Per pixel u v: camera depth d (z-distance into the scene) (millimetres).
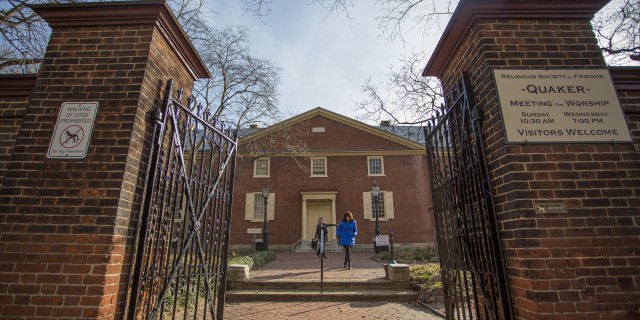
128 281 2971
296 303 7184
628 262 2891
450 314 4512
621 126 3244
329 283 8023
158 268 3514
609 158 3154
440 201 4809
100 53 3506
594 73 3395
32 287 2828
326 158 24250
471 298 6508
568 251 2885
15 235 2961
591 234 2938
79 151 3156
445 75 4582
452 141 4266
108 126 3229
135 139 3236
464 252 3990
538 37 3518
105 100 3322
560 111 3246
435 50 4457
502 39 3500
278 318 6020
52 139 3211
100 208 2988
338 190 23453
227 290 7906
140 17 3578
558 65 3418
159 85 3691
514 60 3424
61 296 2793
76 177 3090
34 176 3113
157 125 3469
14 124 4105
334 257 16312
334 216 22875
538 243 2889
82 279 2820
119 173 3072
